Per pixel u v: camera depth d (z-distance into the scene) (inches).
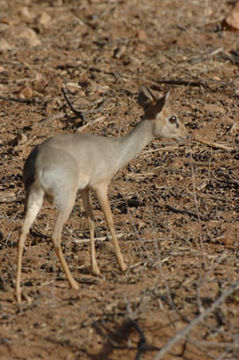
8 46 1018.7
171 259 487.5
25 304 430.6
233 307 419.8
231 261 480.7
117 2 1299.2
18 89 869.2
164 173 653.9
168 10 1230.9
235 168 658.2
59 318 412.5
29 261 494.0
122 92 847.1
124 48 1002.7
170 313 413.1
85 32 1115.9
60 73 919.0
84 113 772.0
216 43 1016.9
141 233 532.1
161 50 1002.7
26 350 383.6
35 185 434.6
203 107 797.9
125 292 441.7
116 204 592.1
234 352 375.2
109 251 506.6
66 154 441.4
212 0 1283.2
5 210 589.6
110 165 473.4
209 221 553.0
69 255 504.1
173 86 864.3
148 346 383.2
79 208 586.6
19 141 722.2
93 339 391.5
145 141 499.5
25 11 1211.2
